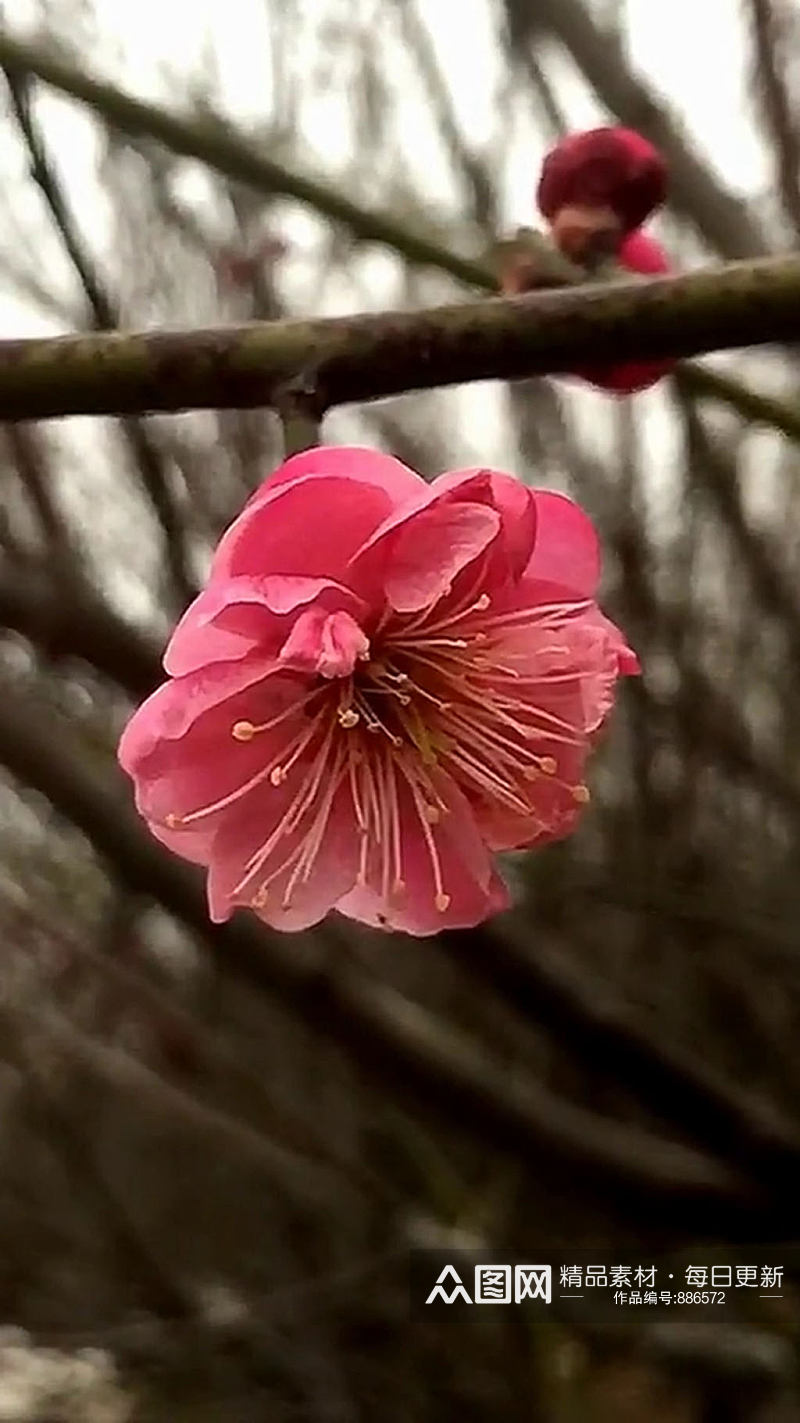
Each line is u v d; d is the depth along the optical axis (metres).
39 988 0.36
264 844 0.14
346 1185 0.36
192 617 0.13
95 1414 0.36
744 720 0.34
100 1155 0.40
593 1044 0.24
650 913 0.31
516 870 0.33
